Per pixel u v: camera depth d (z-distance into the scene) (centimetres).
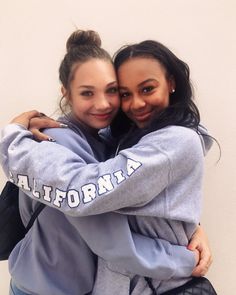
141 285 84
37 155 78
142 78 85
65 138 83
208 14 123
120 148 93
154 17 127
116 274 85
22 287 93
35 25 136
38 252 88
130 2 128
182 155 79
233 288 132
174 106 86
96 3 131
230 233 129
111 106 88
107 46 131
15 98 139
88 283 89
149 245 82
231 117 125
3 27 138
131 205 78
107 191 74
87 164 79
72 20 133
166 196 81
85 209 75
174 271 82
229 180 127
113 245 79
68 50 92
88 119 89
